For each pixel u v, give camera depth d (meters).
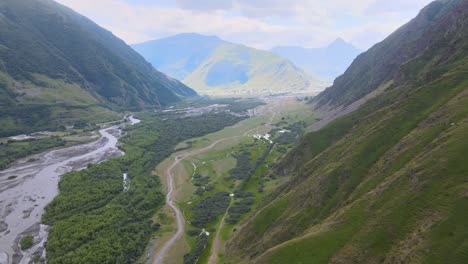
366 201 78.62
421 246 57.75
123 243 112.94
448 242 55.97
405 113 112.94
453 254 53.97
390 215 68.88
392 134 107.81
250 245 102.44
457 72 119.31
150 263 104.06
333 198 96.88
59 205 139.25
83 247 108.56
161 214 138.62
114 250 107.62
